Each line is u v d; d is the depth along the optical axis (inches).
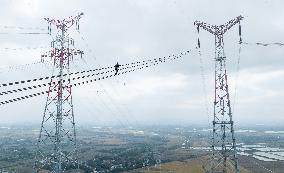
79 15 2746.1
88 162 7381.9
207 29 3053.6
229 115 3038.9
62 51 2635.3
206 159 7293.3
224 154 3275.1
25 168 6560.0
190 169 6181.1
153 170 6200.8
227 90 3026.6
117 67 1407.5
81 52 2664.9
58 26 2674.7
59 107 2642.7
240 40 2989.7
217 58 3043.8
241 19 2989.7
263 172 6392.7
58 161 2694.4
